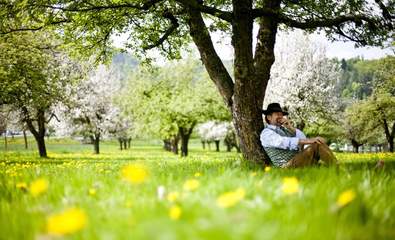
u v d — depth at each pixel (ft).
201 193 10.64
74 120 184.14
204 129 250.57
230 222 6.64
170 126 157.79
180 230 6.30
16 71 83.20
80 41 44.60
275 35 34.06
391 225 8.41
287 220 7.90
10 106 115.34
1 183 16.35
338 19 33.06
